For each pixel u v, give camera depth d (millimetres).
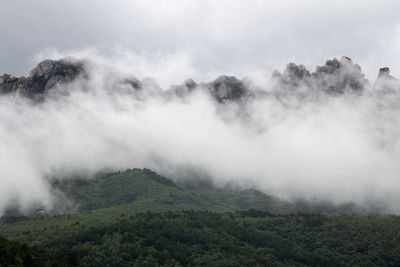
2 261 188750
